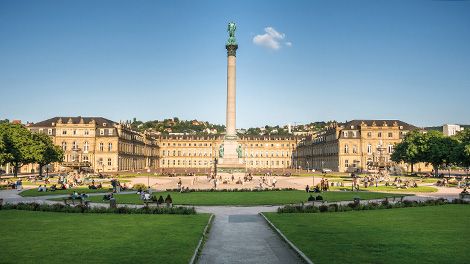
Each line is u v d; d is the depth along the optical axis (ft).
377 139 622.95
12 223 122.52
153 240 97.60
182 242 95.50
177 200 201.67
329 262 77.51
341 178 437.17
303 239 98.43
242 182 340.18
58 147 506.89
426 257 81.15
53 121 648.38
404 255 82.58
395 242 94.63
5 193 242.17
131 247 90.22
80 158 626.23
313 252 85.25
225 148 378.53
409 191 261.03
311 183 357.82
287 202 191.83
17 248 89.10
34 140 445.37
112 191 252.42
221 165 375.04
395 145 561.43
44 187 254.27
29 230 110.63
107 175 470.39
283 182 373.40
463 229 111.55
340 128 645.51
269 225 123.24
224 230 116.26
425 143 465.47
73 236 102.22
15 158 405.39
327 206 154.81
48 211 151.53
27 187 291.38
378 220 128.36
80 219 131.23
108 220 128.98
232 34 380.99
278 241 100.42
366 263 76.79
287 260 82.58
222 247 94.38
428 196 224.74
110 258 80.79
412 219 130.52
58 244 93.04
